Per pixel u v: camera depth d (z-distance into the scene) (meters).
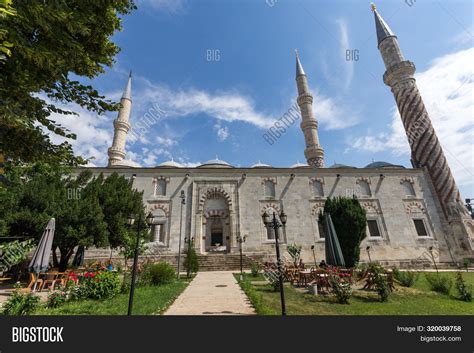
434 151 29.00
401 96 31.94
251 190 27.67
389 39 34.38
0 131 5.50
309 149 35.78
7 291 11.80
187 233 25.08
